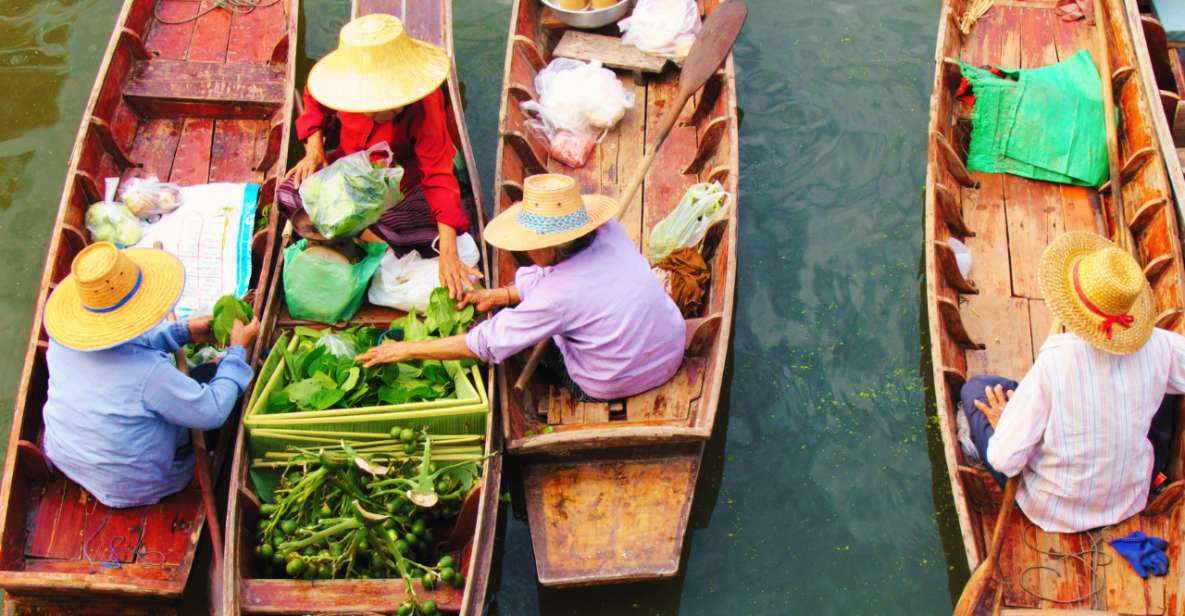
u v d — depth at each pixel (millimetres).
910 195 6160
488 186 6367
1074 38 6383
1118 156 5707
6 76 6832
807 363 5508
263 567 4316
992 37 6422
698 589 4738
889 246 5949
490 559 4336
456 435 4570
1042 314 5293
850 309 5703
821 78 6711
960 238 5617
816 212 6109
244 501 4293
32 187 6309
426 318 4766
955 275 5258
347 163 4773
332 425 4445
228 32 6508
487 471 4410
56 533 4477
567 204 4230
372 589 4164
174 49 6395
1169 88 6305
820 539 4883
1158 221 5168
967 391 4703
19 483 4449
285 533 4297
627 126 6203
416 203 5156
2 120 6609
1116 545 4355
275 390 4602
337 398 4477
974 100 6031
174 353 4590
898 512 4961
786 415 5324
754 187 6230
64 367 4219
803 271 5859
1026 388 4125
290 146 6352
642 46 6383
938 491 5027
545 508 4531
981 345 5180
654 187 5883
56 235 5148
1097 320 3936
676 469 4633
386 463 4484
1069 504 4332
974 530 4312
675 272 5266
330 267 4887
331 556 4188
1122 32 5965
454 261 4887
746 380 5449
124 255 4066
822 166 6309
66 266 5203
